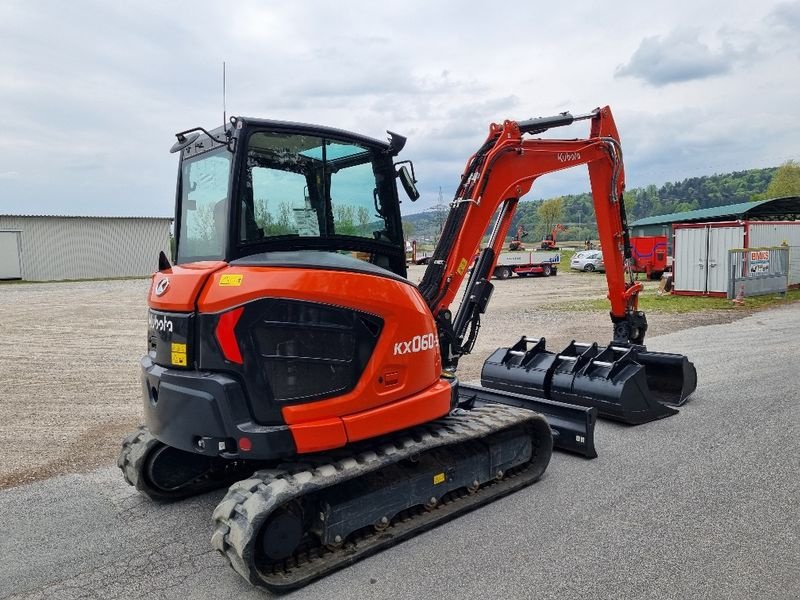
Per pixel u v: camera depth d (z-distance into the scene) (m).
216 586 3.45
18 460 5.57
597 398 6.14
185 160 4.28
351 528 3.69
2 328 14.34
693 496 4.47
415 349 4.00
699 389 7.53
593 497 4.52
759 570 3.44
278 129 3.73
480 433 4.28
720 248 18.14
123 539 4.04
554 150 5.74
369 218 4.26
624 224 6.73
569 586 3.33
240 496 3.33
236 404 3.33
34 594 3.38
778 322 13.12
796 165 72.12
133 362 10.25
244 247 3.61
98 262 36.28
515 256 31.16
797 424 6.05
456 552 3.76
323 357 3.55
